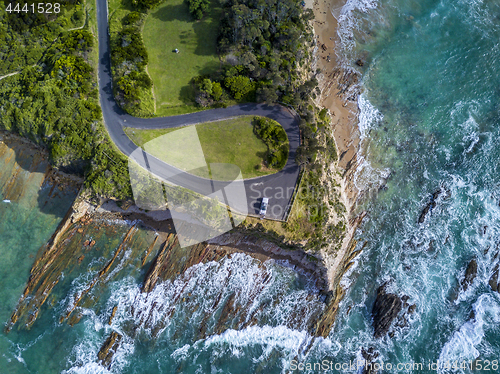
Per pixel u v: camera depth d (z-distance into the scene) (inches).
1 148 2506.2
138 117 2436.0
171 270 2399.1
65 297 2345.0
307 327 2384.4
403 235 2554.1
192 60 2554.1
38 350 2265.0
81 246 2418.8
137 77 2447.1
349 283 2466.8
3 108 2416.3
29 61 2536.9
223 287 2407.7
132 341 2301.9
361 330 2390.5
